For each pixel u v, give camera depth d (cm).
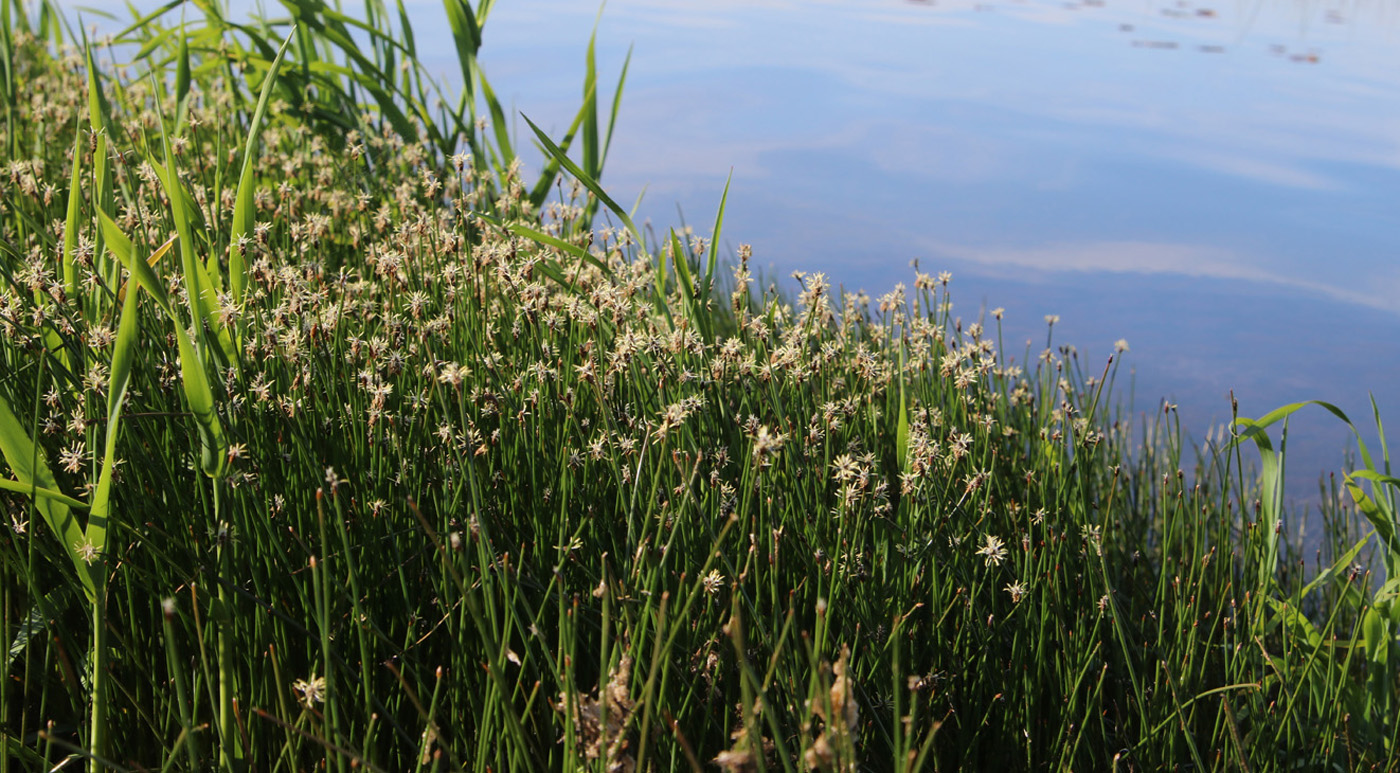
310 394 274
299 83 641
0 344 267
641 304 342
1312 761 290
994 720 285
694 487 283
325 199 484
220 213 338
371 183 535
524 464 291
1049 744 285
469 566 248
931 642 277
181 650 239
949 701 270
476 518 218
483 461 280
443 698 247
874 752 259
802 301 323
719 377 289
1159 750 284
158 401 258
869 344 418
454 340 328
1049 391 407
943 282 391
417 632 261
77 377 262
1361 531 438
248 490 237
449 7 619
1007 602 307
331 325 283
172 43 674
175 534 249
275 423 264
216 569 227
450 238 353
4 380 250
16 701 239
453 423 294
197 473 247
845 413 319
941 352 383
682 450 289
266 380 276
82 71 677
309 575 250
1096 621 297
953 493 303
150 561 249
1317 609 418
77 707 224
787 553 274
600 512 283
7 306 269
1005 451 379
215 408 218
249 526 244
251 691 227
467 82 639
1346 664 292
